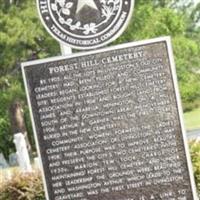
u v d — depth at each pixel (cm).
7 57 2683
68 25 701
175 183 691
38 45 2703
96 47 702
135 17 2689
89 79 691
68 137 693
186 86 2964
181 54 2842
